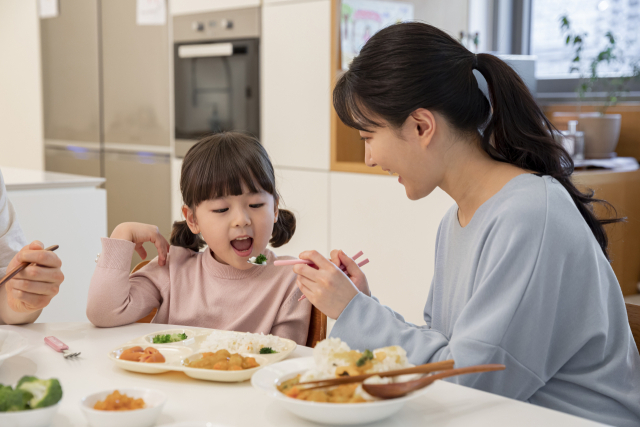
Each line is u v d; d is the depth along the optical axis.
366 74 0.99
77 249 2.34
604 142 2.46
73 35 3.93
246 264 1.30
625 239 2.33
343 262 1.14
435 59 0.97
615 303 1.00
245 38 3.00
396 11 2.86
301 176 2.87
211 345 0.92
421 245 2.46
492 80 1.02
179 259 1.36
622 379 0.98
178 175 3.42
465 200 1.05
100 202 2.39
